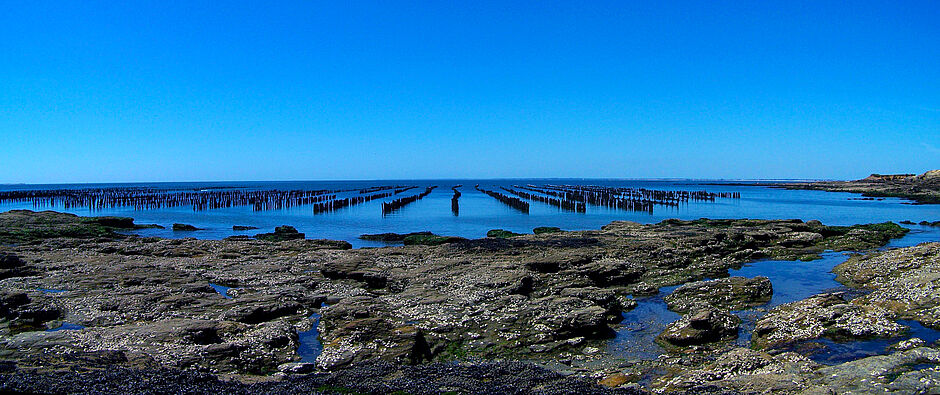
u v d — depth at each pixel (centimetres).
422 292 2486
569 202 9175
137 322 2091
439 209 9319
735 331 1945
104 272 2922
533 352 1794
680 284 2856
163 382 1349
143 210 9381
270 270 3125
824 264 3412
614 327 2088
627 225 5319
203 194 12888
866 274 2869
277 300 2344
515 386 1387
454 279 2761
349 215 8144
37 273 2967
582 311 2019
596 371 1619
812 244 4225
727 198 12481
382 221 7169
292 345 1866
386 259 3391
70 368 1423
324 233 5753
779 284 2808
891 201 11181
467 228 6284
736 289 2491
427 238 4747
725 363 1578
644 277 3002
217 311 2217
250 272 3067
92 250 3894
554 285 2697
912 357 1440
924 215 7688
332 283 2842
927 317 1891
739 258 3631
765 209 9075
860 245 4094
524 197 13012
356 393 1370
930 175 18425
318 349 1841
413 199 11688
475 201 11919
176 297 2359
